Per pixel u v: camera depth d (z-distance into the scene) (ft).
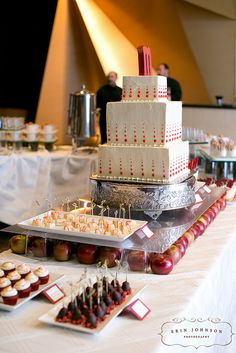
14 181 14.64
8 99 23.43
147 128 7.52
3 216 14.38
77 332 4.42
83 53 23.22
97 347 4.18
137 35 25.57
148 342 4.26
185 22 27.66
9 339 4.32
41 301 5.06
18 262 6.21
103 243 6.06
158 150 7.42
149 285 5.51
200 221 7.49
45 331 4.45
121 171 7.72
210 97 28.71
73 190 14.84
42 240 6.27
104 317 4.54
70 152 15.52
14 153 15.05
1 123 15.37
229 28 27.45
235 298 7.56
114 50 23.97
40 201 14.65
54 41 22.22
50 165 14.87
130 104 7.53
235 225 7.94
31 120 23.66
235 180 10.67
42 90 22.63
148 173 7.57
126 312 4.79
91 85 23.98
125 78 7.64
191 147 16.55
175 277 5.74
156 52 27.20
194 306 5.16
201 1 26.07
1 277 5.20
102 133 18.07
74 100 15.14
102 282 5.02
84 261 6.12
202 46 27.96
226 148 13.74
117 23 24.14
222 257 6.56
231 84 28.12
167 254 6.00
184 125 22.02
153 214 7.36
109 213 7.41
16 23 22.38
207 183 10.10
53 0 21.75
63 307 4.57
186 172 8.33
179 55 27.86
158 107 7.39
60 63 22.34
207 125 21.66
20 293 4.93
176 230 6.80
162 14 26.07
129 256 5.96
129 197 7.35
